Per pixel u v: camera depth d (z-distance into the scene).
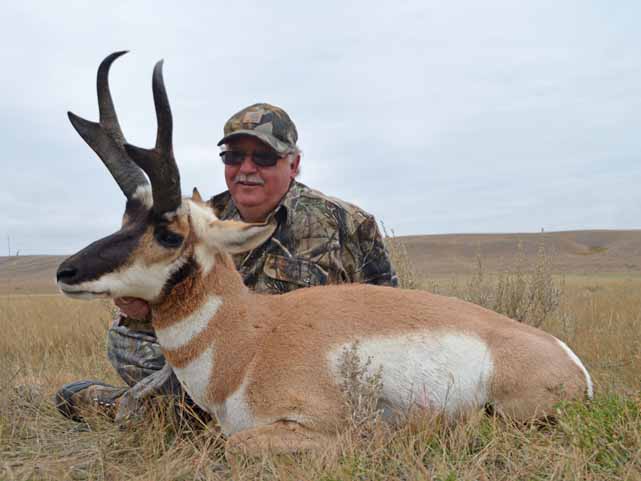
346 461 1.06
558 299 2.68
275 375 1.24
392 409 1.29
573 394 1.32
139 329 1.57
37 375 1.96
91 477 1.13
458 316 1.35
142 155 1.20
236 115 1.72
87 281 1.20
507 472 1.08
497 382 1.30
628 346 2.13
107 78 1.31
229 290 1.31
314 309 1.32
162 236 1.25
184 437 1.36
